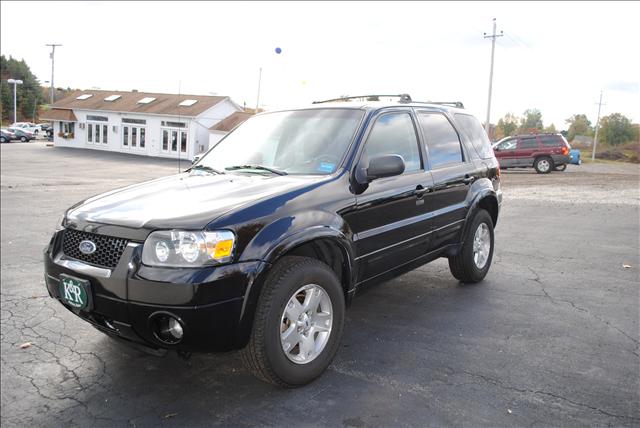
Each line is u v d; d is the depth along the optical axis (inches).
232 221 120.7
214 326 116.3
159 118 1759.4
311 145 163.0
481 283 228.1
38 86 4938.5
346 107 173.5
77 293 125.0
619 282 228.8
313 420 120.5
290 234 127.5
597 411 122.3
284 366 127.6
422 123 194.2
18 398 135.9
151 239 118.3
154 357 157.1
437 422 118.6
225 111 1784.0
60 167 1202.0
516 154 986.1
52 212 480.7
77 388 140.5
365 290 162.2
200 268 114.9
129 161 1498.5
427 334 169.5
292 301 130.4
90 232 128.0
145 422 122.8
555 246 307.4
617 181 777.6
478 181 218.2
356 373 142.7
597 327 174.6
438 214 189.2
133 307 116.8
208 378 142.8
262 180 147.8
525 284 226.4
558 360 149.5
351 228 147.0
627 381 136.6
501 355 153.2
